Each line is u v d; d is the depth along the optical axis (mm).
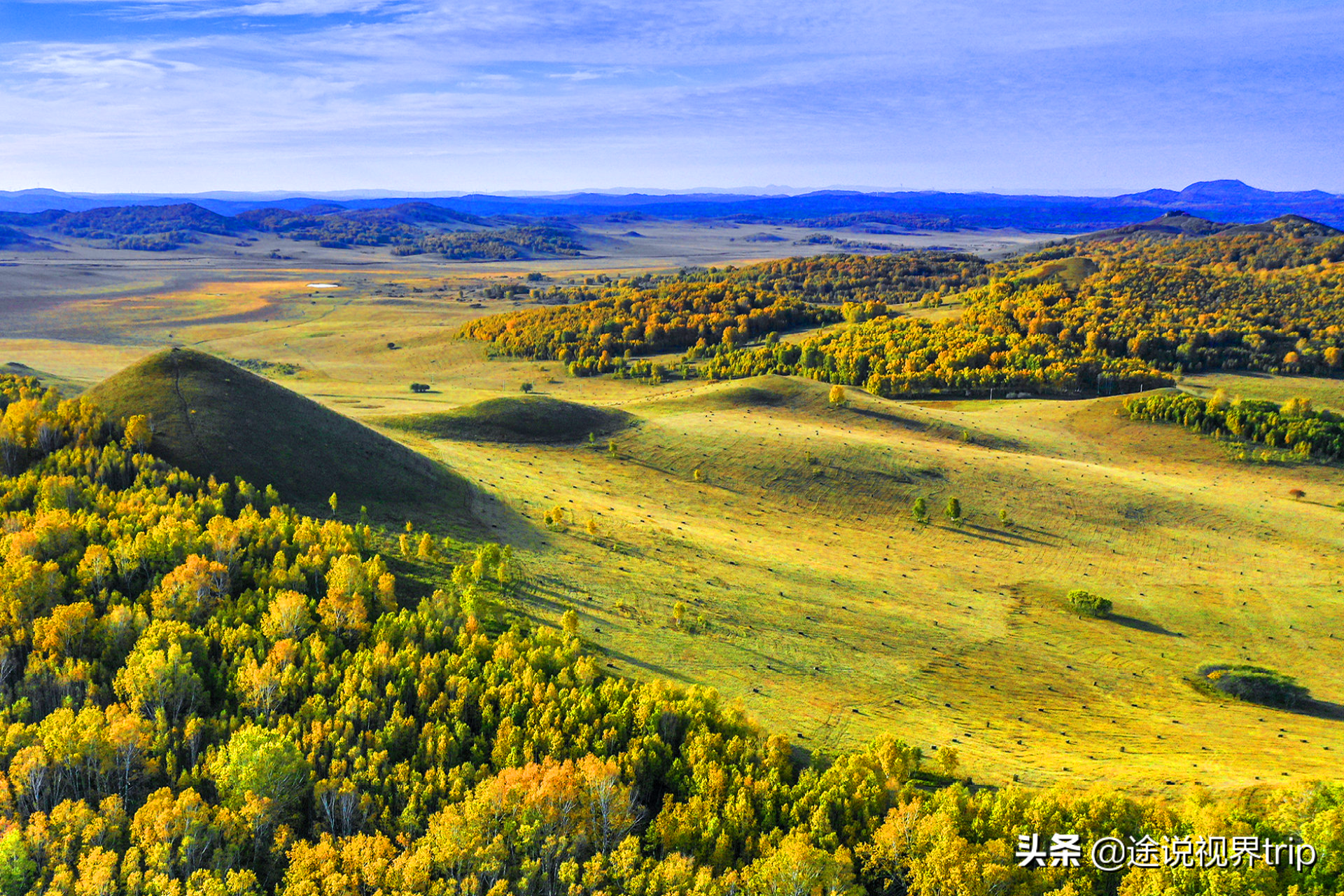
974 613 106938
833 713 75688
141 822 55094
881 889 55156
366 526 101312
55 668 68062
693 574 109875
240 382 130875
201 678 69750
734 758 63750
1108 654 97000
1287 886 50625
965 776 64375
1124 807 56406
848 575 117062
